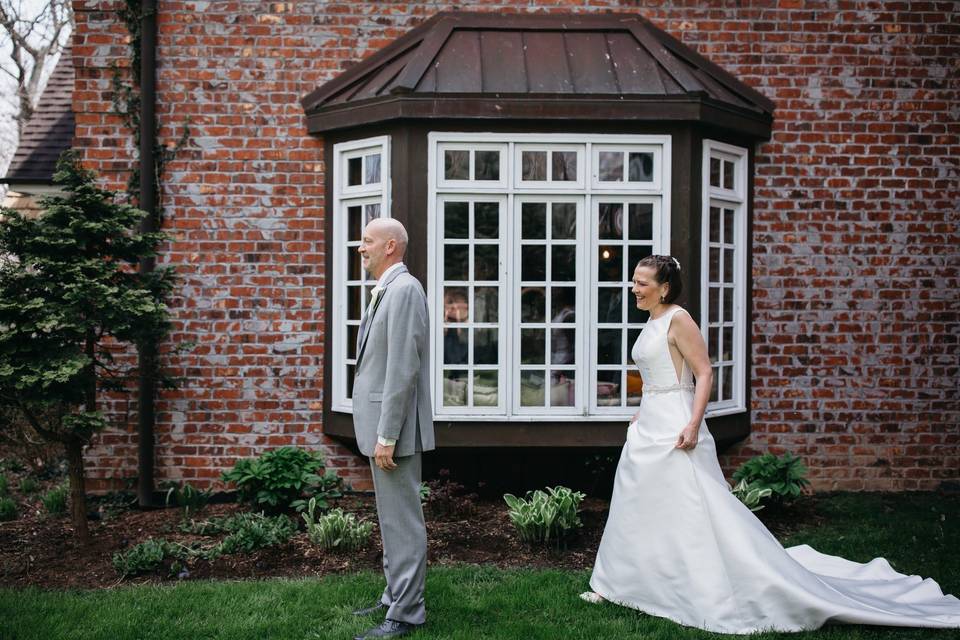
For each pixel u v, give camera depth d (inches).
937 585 145.8
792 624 126.7
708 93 205.6
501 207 207.3
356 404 129.1
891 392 229.0
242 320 221.6
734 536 129.6
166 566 164.7
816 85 226.7
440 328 207.2
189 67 220.2
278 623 131.8
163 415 220.8
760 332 227.1
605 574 141.6
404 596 126.3
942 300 229.0
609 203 208.7
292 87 221.8
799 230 227.1
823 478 228.5
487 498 219.5
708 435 138.3
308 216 222.2
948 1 227.3
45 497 217.9
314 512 193.8
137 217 183.8
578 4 224.8
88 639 127.0
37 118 287.3
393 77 209.0
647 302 142.3
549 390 208.7
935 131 228.5
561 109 202.8
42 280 170.4
